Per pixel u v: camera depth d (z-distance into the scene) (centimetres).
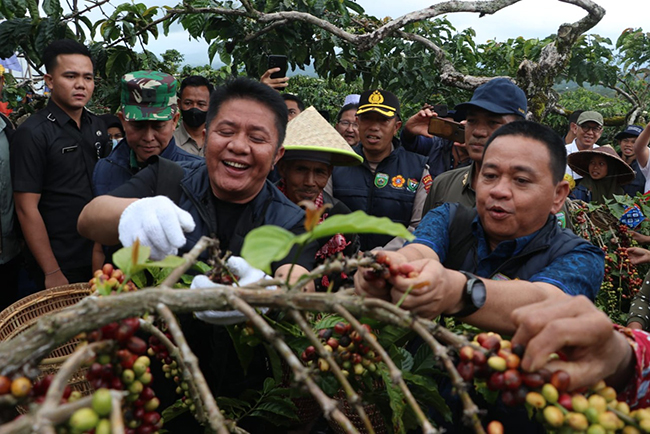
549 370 100
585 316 101
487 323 128
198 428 174
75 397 95
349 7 640
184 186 196
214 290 96
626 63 1047
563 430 97
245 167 187
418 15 548
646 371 113
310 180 274
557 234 171
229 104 187
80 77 368
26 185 355
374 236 357
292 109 461
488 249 176
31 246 360
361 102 377
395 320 98
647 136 599
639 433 98
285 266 166
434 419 160
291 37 568
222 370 167
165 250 142
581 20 555
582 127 653
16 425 69
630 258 371
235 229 191
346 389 91
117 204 167
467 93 767
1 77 451
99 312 90
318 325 143
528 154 162
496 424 93
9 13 498
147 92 316
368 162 378
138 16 536
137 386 102
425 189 370
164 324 152
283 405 165
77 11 512
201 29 559
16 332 172
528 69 554
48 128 362
